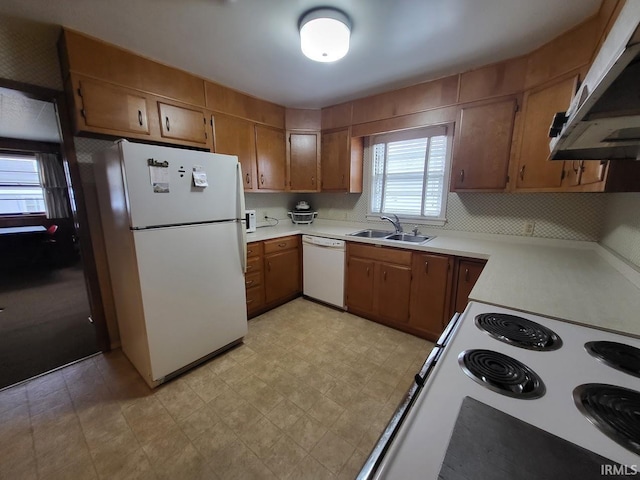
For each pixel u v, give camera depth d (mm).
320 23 1521
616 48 466
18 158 5016
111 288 2256
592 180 1414
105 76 1854
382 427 1542
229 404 1703
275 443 1441
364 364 2096
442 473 475
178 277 1873
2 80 1688
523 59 1926
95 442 1443
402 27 1653
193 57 2047
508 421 585
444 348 904
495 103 2070
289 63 2123
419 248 2342
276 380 1919
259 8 1495
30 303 3242
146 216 1685
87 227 2109
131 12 1527
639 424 579
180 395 1777
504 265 1690
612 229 1765
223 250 2125
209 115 2459
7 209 5031
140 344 1863
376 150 3168
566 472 478
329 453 1392
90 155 2078
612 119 703
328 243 2965
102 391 1812
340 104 3020
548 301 1186
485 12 1513
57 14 1543
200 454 1380
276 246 2967
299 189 3293
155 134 2123
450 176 2510
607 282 1400
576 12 1486
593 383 715
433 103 2387
